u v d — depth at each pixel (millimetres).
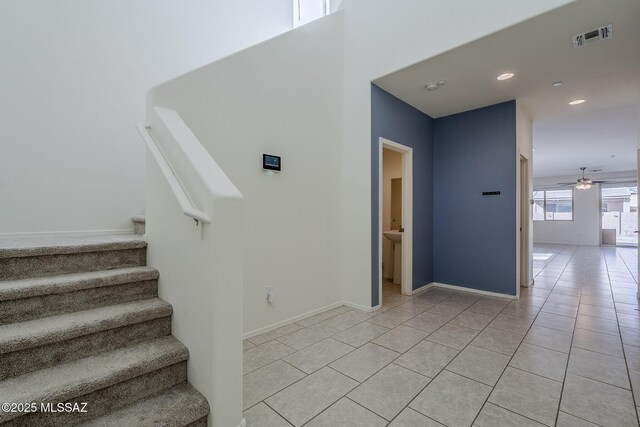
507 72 3062
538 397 1783
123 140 2877
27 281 1588
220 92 2420
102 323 1493
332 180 3449
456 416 1622
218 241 1318
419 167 4199
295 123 3033
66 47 2586
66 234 2586
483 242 4059
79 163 2650
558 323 2975
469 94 3625
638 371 2066
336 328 2859
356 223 3480
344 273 3600
